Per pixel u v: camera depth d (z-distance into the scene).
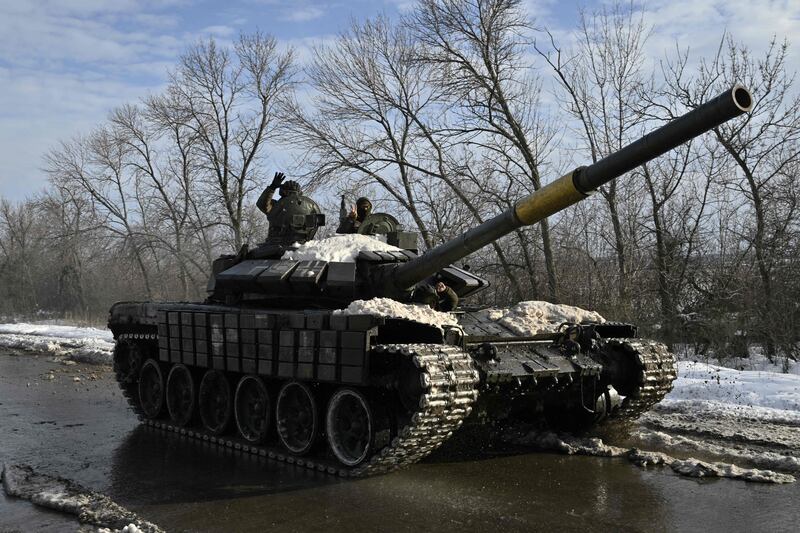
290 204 10.78
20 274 47.69
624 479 7.63
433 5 20.34
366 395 7.89
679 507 6.66
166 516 6.71
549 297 19.94
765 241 18.42
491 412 9.21
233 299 10.66
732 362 17.47
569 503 6.82
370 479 7.80
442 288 9.30
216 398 10.29
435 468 8.21
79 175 36.22
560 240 20.83
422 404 7.06
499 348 8.62
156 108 29.20
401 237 10.70
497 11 19.97
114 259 36.06
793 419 10.27
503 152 20.50
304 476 8.04
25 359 20.25
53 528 6.42
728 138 18.70
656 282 19.88
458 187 22.27
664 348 9.48
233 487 7.64
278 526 6.35
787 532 5.99
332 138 22.89
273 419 9.23
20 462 8.86
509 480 7.66
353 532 6.14
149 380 11.61
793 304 17.58
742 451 8.69
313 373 8.22
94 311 42.47
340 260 9.41
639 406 9.48
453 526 6.22
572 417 9.84
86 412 12.38
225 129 28.55
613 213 19.59
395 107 22.36
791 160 18.34
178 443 9.97
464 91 20.41
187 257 33.50
